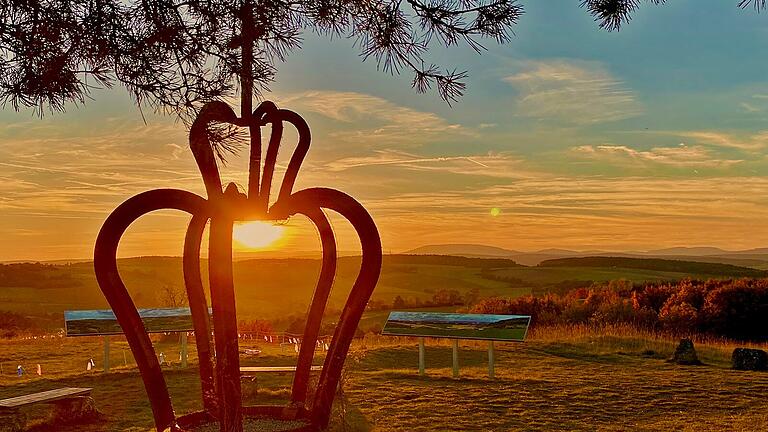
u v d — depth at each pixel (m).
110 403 11.59
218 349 4.60
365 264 5.16
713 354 17.20
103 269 4.76
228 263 4.62
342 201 5.09
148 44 4.82
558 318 27.97
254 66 4.91
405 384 12.86
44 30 4.73
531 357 16.53
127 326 4.84
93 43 4.80
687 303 27.12
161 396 4.91
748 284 27.25
